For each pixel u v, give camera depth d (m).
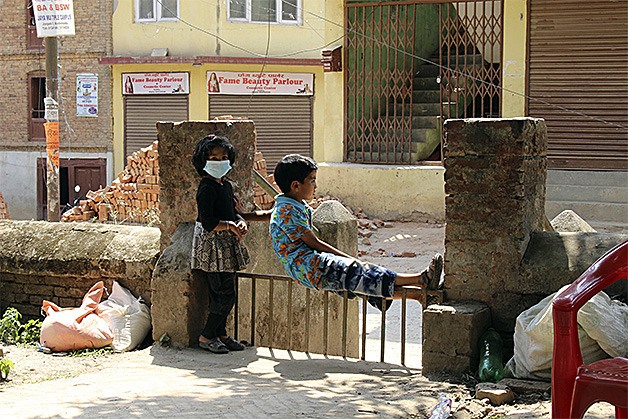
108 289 7.78
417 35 19.31
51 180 16.19
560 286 6.12
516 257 6.24
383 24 18.31
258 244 8.16
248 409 5.38
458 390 5.75
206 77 23.78
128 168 18.28
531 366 5.66
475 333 6.09
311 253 6.53
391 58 18.72
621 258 4.30
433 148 18.89
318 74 24.39
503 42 17.08
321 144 24.56
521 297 6.25
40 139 25.95
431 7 19.77
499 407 5.36
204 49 23.83
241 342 7.32
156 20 24.14
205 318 7.31
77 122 25.12
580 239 6.32
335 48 18.44
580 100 16.62
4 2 25.86
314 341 8.85
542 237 6.41
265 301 8.27
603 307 5.48
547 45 16.77
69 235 8.05
